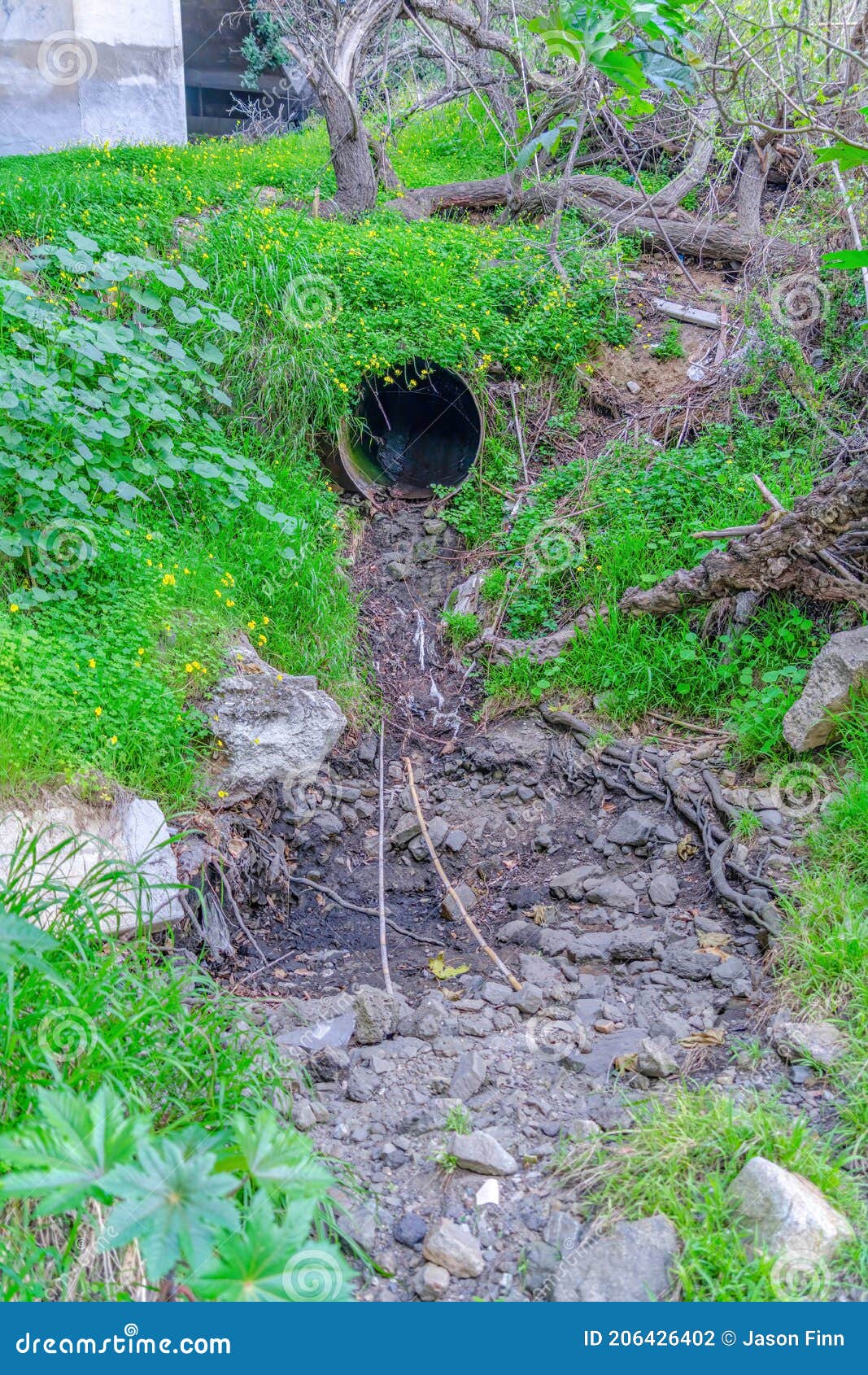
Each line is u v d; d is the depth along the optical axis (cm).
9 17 1034
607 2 440
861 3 597
